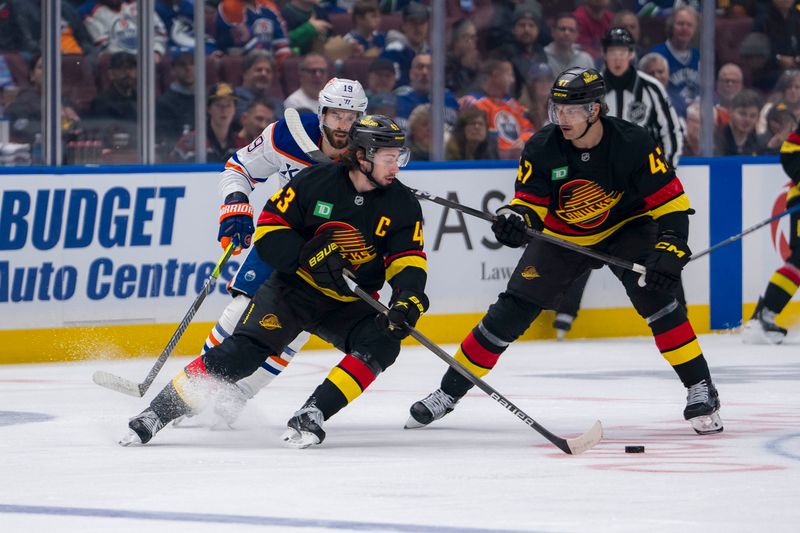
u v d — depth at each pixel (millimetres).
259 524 9039
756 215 26969
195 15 23125
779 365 21031
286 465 11680
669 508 9609
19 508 9672
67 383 18938
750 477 11016
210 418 14375
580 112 13125
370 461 11938
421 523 9062
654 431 14141
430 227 24266
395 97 24859
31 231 21500
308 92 24391
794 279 24219
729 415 15391
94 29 22703
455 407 15648
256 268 14297
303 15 24250
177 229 22578
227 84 23734
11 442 13273
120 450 12648
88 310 21953
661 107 25297
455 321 24547
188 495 10148
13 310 21438
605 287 25766
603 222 13953
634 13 26250
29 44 22312
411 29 24797
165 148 23281
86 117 22812
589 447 12266
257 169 14727
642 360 21906
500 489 10430
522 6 25344
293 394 17625
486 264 24797
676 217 13547
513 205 13805
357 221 12562
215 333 14406
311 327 13078
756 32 27031
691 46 26609
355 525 8984
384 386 18562
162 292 22516
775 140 27469
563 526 8961
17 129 22453
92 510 9578
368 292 13055
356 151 12383
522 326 14328
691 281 26438
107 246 22031
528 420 12352
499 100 25438
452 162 24531
